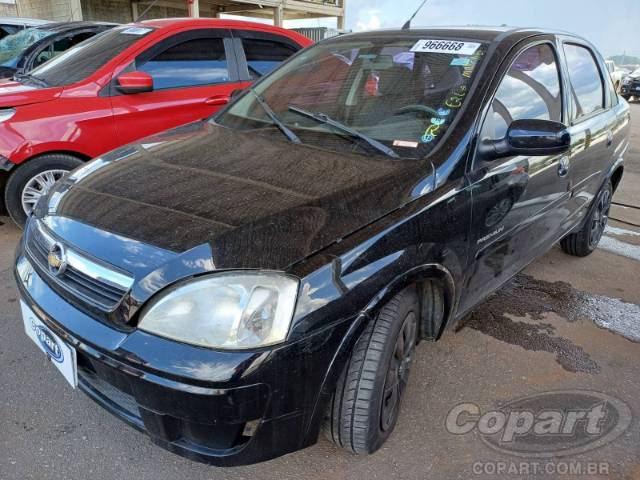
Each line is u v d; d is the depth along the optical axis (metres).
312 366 1.66
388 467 2.09
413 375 2.66
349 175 2.04
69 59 4.55
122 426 2.23
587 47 3.68
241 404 1.57
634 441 2.29
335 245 1.75
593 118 3.52
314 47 3.16
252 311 1.58
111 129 4.14
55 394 2.40
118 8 14.62
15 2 11.88
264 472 2.04
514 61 2.61
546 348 2.97
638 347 3.05
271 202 1.84
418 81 2.52
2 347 2.71
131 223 1.80
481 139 2.31
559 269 4.10
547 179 2.86
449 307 2.28
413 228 1.96
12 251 3.87
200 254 1.63
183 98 4.53
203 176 2.07
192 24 4.70
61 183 2.28
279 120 2.64
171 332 1.59
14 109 3.83
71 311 1.77
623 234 5.05
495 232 2.48
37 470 2.00
